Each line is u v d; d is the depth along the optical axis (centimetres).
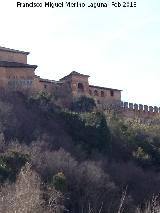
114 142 8169
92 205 5859
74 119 8225
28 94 8600
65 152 7069
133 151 8156
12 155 6172
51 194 4331
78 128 8094
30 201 2781
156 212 3366
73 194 5994
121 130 8444
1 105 7781
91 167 6800
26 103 8294
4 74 8956
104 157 7712
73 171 6438
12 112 7788
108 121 8481
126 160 7956
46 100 8531
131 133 8469
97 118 8188
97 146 7912
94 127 8050
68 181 6081
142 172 7600
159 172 7894
